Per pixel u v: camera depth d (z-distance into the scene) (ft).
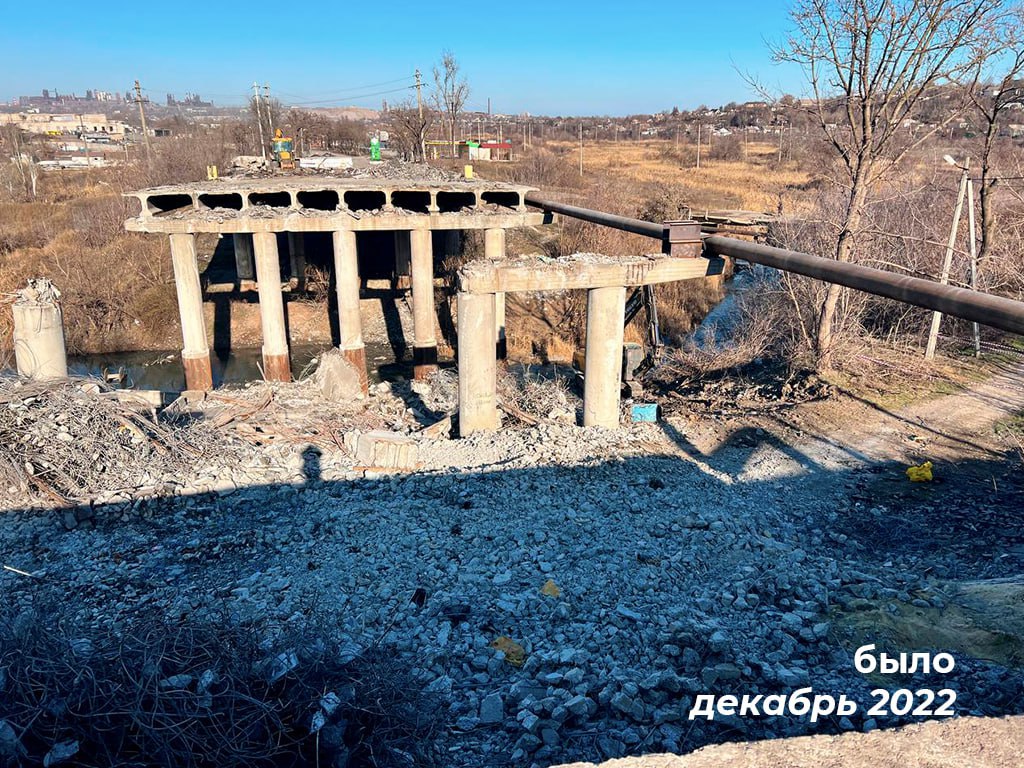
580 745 19.38
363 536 32.73
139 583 29.48
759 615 25.59
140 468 37.47
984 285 58.85
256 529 34.01
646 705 20.71
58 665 17.76
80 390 41.27
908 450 42.24
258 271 73.31
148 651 18.42
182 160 173.99
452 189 74.79
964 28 48.44
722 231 54.65
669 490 36.99
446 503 35.65
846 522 34.78
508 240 112.57
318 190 71.31
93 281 99.25
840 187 67.00
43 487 34.78
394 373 85.97
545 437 42.55
